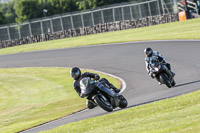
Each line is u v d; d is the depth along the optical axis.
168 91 41.72
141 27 157.50
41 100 59.34
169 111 29.84
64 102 53.62
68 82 71.31
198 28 104.94
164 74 43.88
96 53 96.62
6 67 106.94
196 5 155.38
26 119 46.88
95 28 170.00
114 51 93.25
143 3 179.88
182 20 152.00
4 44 179.12
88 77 33.50
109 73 70.69
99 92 32.78
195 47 74.00
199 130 21.20
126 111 33.97
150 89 47.91
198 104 29.77
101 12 188.38
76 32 173.12
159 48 82.94
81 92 33.06
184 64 61.22
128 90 51.81
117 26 165.38
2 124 46.75
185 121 24.33
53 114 46.28
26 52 127.62
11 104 60.97
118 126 27.77
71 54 104.00
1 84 83.62
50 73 85.56
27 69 97.50
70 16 193.50
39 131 35.94
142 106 34.69
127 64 75.00
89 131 28.53
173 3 168.12
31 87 73.94
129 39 109.19
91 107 35.25
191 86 41.44
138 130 24.77
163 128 23.75
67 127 32.56
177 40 87.75
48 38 176.00
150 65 44.12
